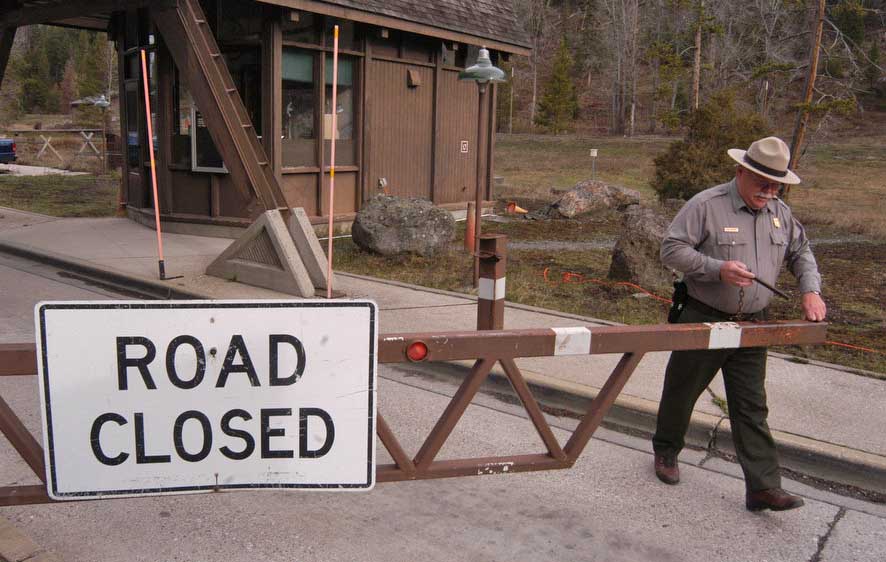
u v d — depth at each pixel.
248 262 8.74
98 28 14.88
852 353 6.71
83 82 58.16
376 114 13.23
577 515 3.98
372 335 2.80
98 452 2.70
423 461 3.20
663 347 3.40
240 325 2.70
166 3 8.98
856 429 4.89
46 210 15.17
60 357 2.62
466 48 15.15
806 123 16.77
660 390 5.52
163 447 2.73
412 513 3.97
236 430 2.77
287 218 8.86
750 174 3.74
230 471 2.80
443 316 7.55
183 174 12.18
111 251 10.63
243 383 2.74
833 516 4.04
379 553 3.57
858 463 4.42
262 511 3.96
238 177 8.86
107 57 33.22
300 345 2.75
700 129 17.09
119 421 2.69
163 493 2.76
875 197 21.00
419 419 5.22
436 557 3.55
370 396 2.84
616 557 3.59
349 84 12.76
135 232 12.34
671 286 9.20
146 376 2.68
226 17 11.52
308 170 12.06
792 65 18.22
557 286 9.12
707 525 3.90
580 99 79.06
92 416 2.67
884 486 4.36
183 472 2.77
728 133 16.95
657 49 25.06
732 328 3.48
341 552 3.57
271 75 11.15
